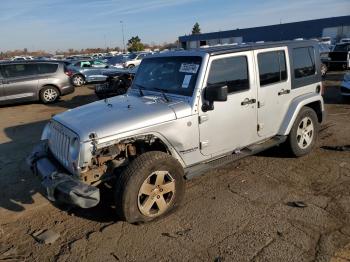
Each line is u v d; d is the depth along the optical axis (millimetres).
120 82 11398
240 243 3537
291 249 3398
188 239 3652
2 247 3688
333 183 4832
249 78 4785
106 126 3709
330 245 3436
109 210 4336
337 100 11102
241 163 5676
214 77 4383
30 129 9125
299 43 5617
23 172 5809
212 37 59031
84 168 3650
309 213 4047
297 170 5324
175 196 4078
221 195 4602
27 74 13102
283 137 5410
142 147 4172
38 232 3936
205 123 4348
